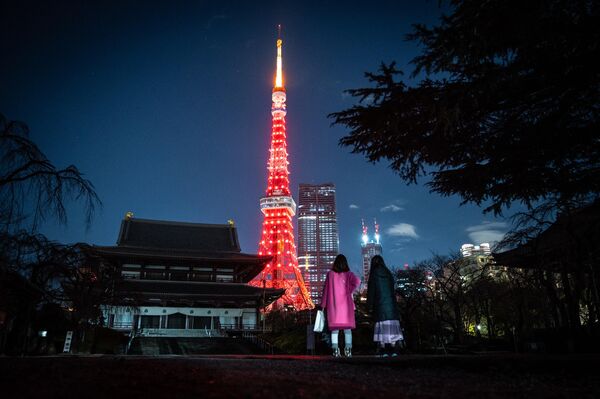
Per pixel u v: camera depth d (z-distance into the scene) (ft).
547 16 28.66
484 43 30.86
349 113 36.86
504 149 36.94
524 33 29.45
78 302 87.81
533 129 34.99
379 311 33.40
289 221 490.49
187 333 196.75
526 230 60.18
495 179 39.81
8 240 49.32
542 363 26.27
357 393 15.35
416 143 38.04
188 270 229.25
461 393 16.16
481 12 29.66
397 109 34.73
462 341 127.95
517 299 94.12
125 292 122.31
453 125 33.91
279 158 533.14
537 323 105.70
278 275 366.63
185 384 16.46
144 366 23.31
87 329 105.40
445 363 27.73
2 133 43.70
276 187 509.35
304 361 29.50
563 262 64.69
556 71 30.48
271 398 13.89
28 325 77.77
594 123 33.60
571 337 66.18
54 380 17.43
